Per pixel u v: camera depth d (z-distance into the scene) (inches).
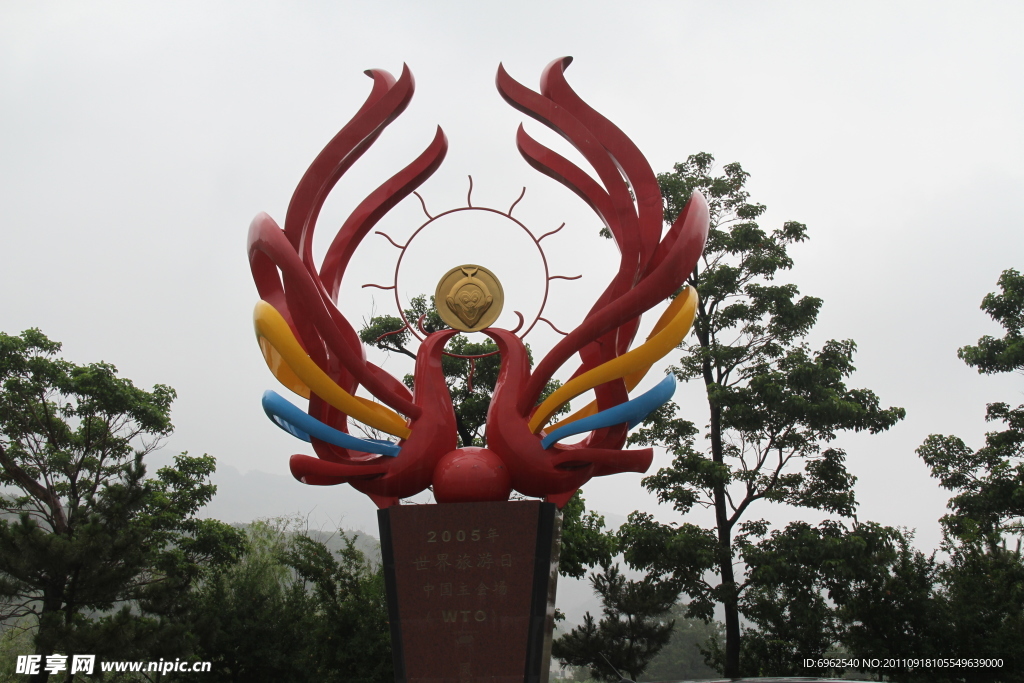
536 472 387.5
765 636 780.0
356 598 748.0
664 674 1289.4
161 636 581.3
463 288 421.4
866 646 659.4
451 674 366.3
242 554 883.4
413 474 395.2
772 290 829.2
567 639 794.8
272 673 684.7
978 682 618.8
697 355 864.3
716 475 777.6
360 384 420.8
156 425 896.3
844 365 814.5
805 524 772.6
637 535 781.3
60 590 626.5
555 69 431.5
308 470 386.9
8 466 825.5
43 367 840.3
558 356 384.8
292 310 390.9
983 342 857.5
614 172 413.7
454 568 377.4
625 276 401.7
